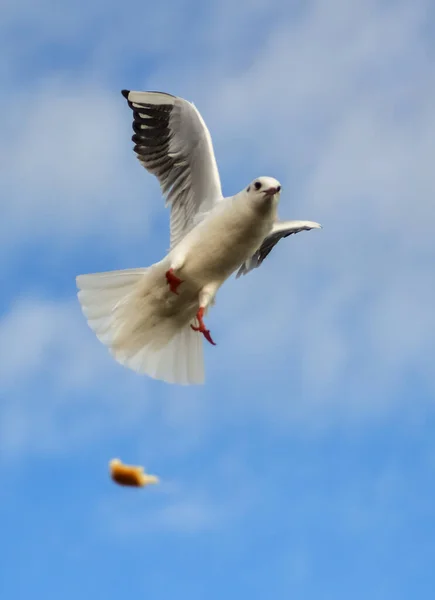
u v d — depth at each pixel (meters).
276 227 14.20
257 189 11.48
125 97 13.01
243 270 14.73
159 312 12.53
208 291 12.20
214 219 11.84
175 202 13.17
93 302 12.59
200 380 12.63
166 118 13.00
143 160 13.31
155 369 12.57
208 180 12.75
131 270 12.53
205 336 11.96
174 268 11.87
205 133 12.73
